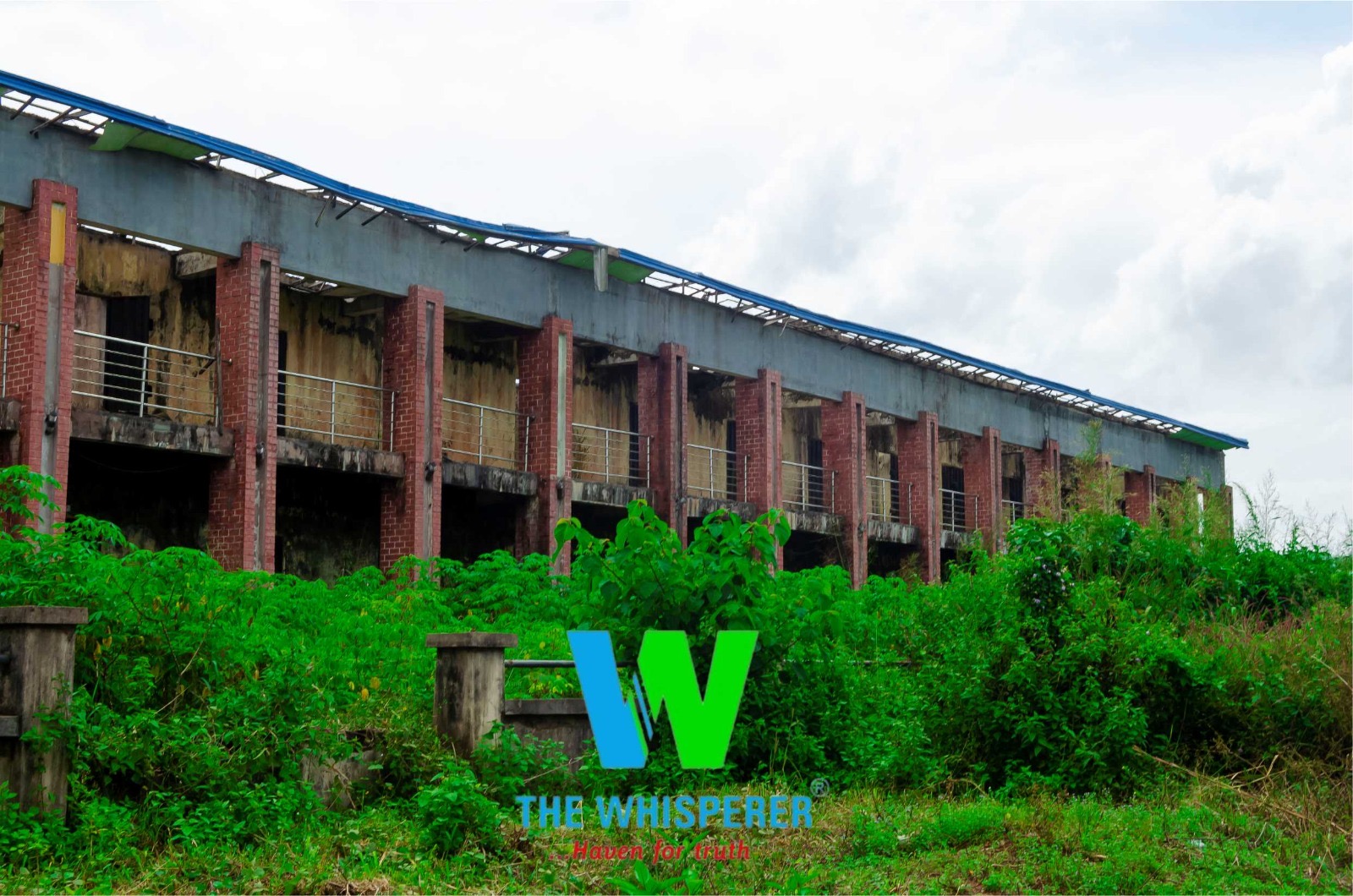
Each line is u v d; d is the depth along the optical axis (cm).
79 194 1628
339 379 2167
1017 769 1003
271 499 1805
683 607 1012
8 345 1581
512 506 2350
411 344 2041
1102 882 724
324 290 2066
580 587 1059
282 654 933
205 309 1995
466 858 750
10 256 1595
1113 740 977
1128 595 1302
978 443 3356
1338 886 742
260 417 1806
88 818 748
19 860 706
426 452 2038
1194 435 4134
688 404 2834
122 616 862
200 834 761
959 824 827
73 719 756
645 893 652
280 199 1872
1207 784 953
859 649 1412
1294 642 1098
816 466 3152
